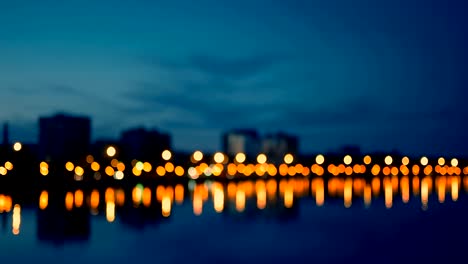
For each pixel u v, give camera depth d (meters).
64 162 114.25
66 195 68.50
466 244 26.91
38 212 46.16
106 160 137.38
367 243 27.67
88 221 39.50
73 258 24.69
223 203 55.28
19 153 103.00
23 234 32.66
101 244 28.53
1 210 47.78
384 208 47.72
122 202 57.22
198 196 66.88
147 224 37.66
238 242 28.78
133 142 161.62
